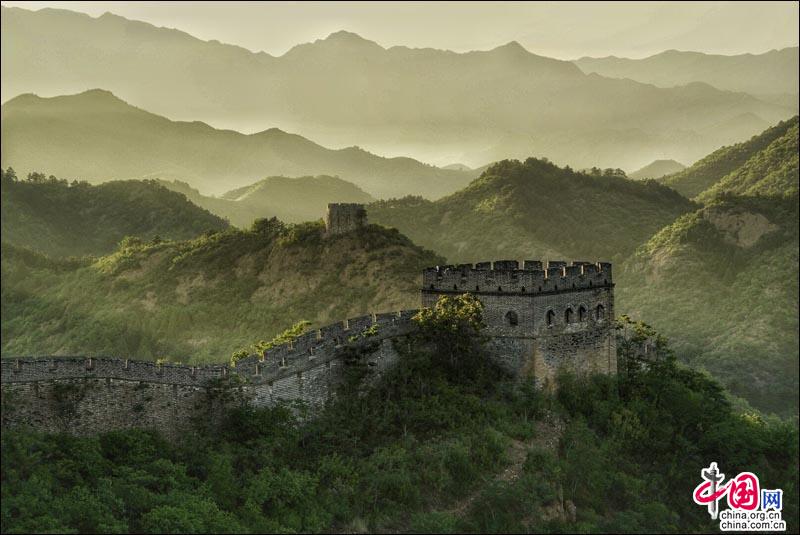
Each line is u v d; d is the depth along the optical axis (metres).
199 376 57.84
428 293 75.75
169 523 48.84
